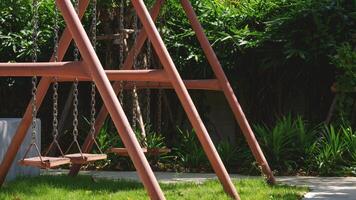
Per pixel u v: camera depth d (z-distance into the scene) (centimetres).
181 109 1298
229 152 1123
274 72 1240
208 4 1241
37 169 922
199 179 927
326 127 1086
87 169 1095
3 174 728
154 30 725
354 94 1136
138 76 736
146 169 469
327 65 1190
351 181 925
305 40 1136
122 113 483
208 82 839
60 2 511
